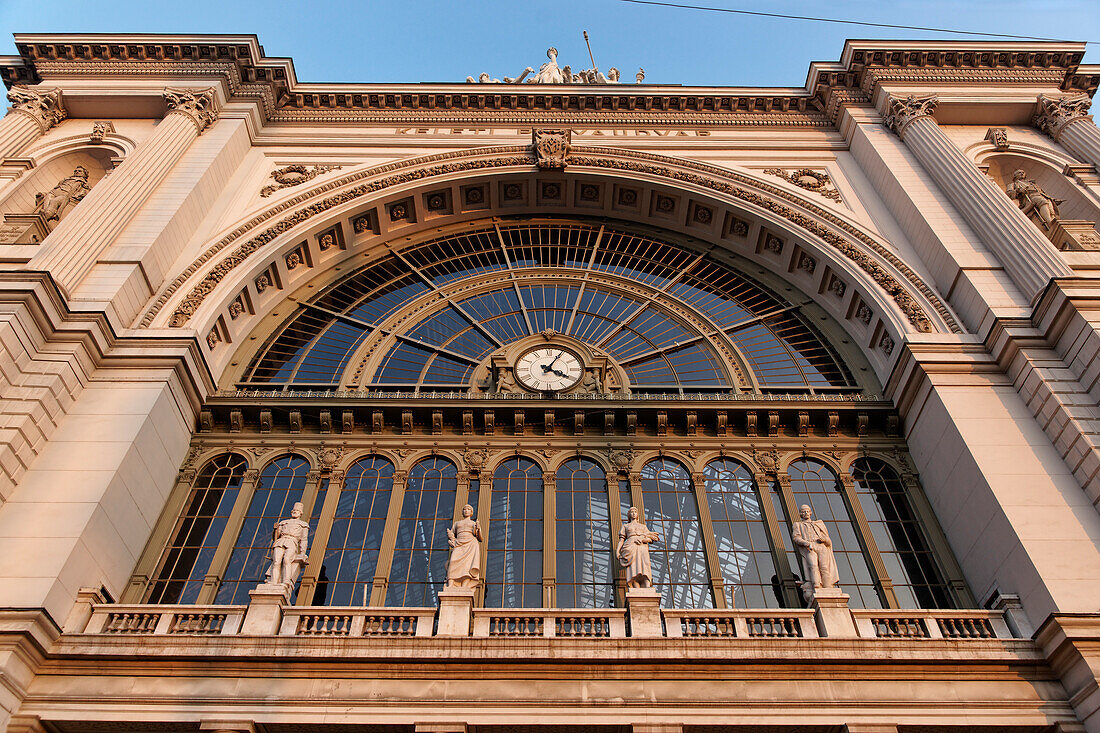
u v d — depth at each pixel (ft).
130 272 53.98
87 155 70.59
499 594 46.32
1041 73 76.95
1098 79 76.79
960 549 48.06
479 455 53.57
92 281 53.16
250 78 76.64
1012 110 74.23
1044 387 48.08
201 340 54.13
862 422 55.42
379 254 71.41
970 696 37.63
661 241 73.72
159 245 57.47
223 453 53.47
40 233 57.36
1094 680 35.96
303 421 55.31
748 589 47.21
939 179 65.46
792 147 75.36
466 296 67.56
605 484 52.31
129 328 53.47
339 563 47.93
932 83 76.38
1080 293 49.44
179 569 47.52
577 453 53.93
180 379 52.13
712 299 68.64
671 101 78.43
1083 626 37.88
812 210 67.51
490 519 50.31
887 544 50.06
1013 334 50.98
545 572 47.19
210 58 75.77
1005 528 43.60
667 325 65.87
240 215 65.41
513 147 73.97
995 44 76.95
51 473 43.83
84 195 62.54
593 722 36.01
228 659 37.45
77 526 41.09
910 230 63.77
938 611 41.60
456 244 73.92
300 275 66.69
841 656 38.27
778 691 37.40
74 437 45.96
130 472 45.80
